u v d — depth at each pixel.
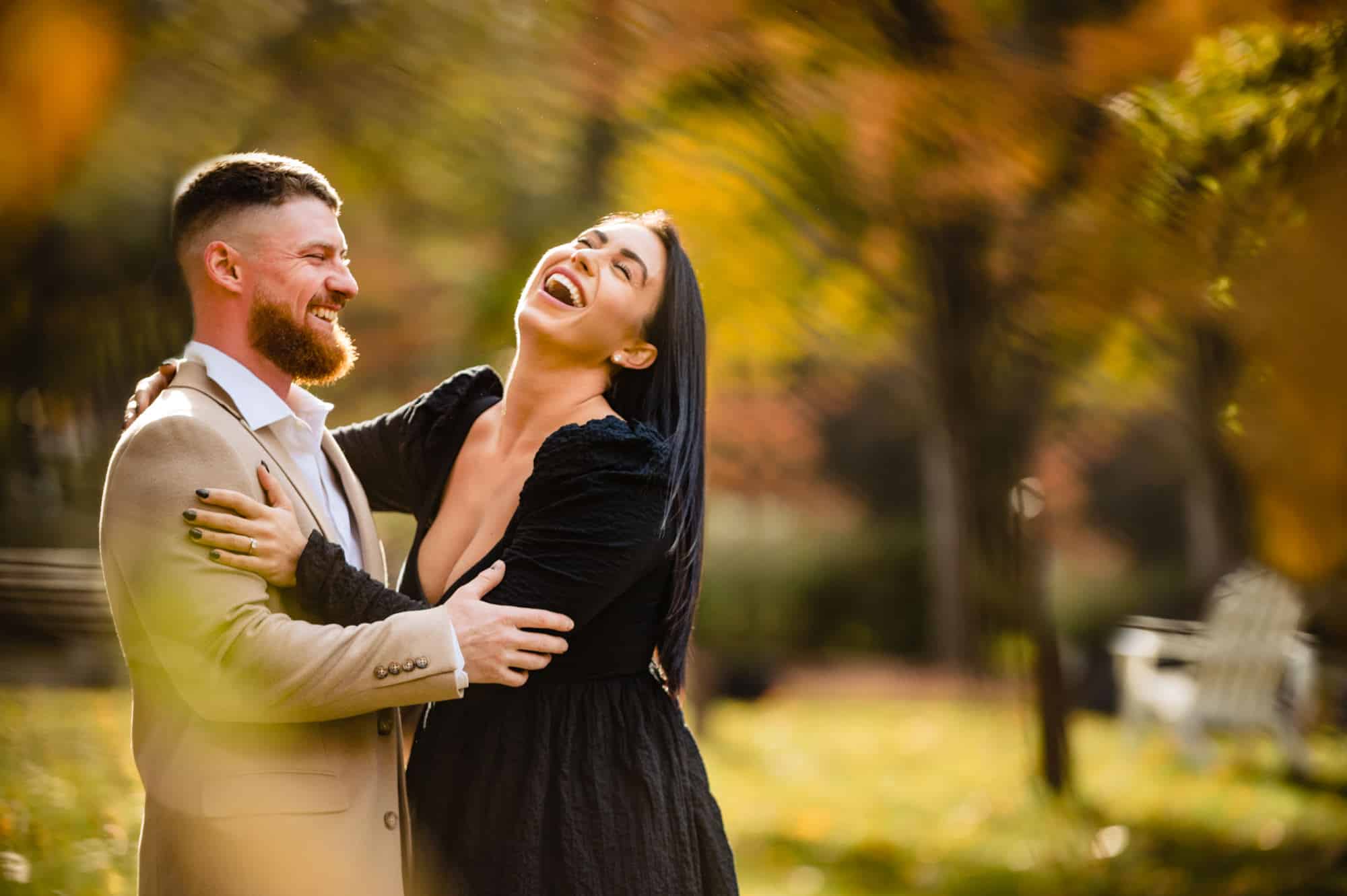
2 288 9.06
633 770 4.09
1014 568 8.78
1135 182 5.62
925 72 5.55
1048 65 5.53
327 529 3.93
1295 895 7.74
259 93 6.36
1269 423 6.02
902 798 10.93
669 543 4.21
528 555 3.99
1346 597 11.52
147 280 9.40
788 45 5.60
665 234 4.44
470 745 4.07
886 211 6.41
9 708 7.77
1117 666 15.94
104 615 8.52
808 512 25.97
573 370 4.32
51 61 5.61
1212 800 10.67
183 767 3.68
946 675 20.17
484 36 5.79
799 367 23.80
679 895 4.04
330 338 4.03
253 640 3.56
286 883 3.64
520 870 3.90
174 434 3.68
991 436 7.81
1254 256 5.56
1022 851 9.08
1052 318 6.79
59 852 5.86
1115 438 27.17
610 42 5.71
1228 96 5.56
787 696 19.11
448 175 10.04
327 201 4.07
